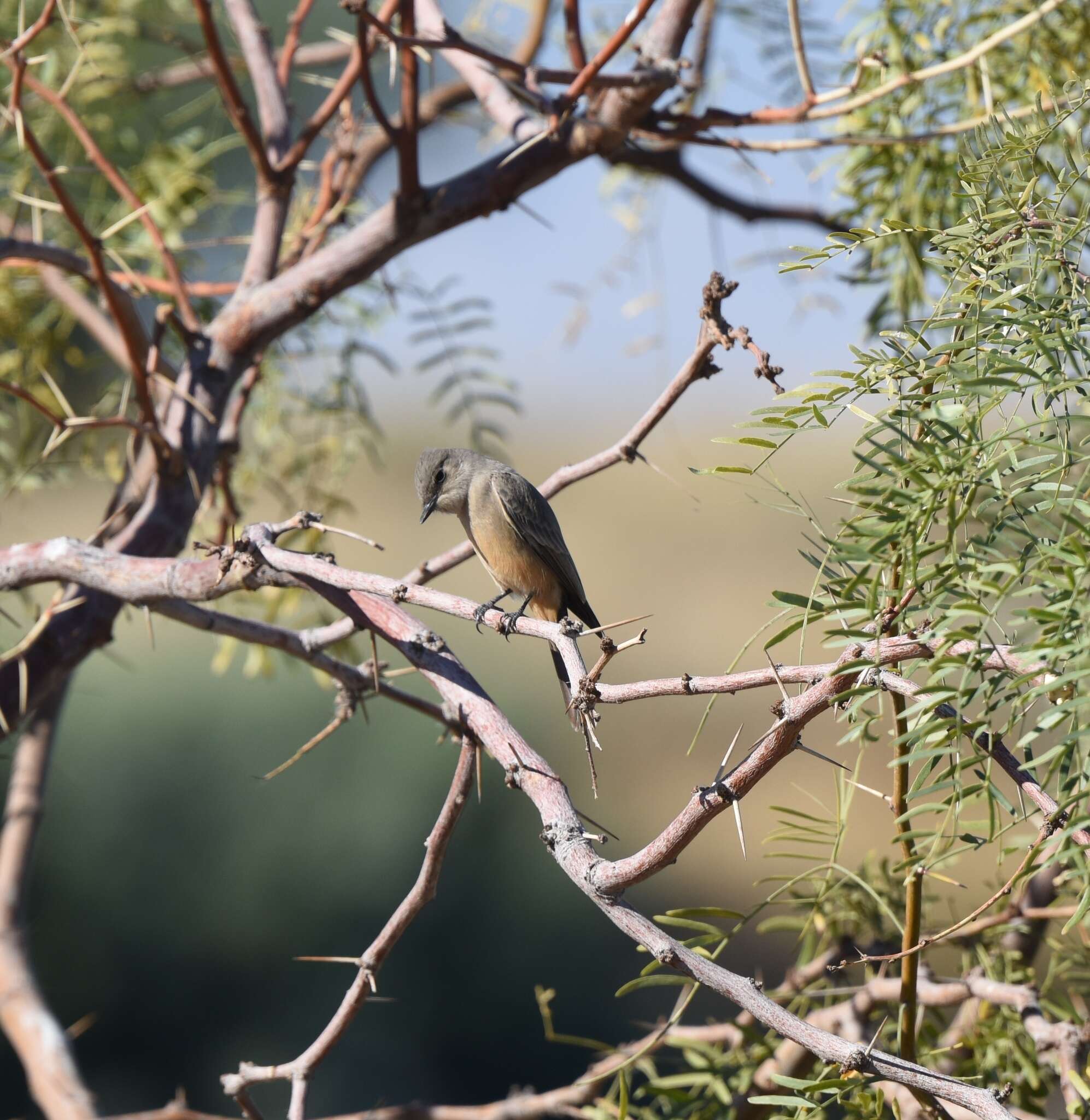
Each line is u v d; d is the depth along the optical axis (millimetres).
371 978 5504
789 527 15477
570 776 19781
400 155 7438
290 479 11328
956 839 4180
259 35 8961
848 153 8602
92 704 20812
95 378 12148
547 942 17344
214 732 20219
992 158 4348
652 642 18875
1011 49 8344
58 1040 7672
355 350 10977
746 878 17719
